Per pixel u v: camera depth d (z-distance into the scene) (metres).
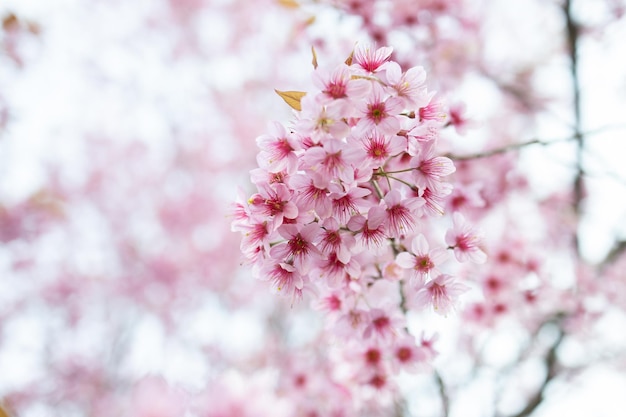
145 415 1.42
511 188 5.09
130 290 9.56
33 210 7.51
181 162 11.71
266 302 9.59
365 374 2.73
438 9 3.91
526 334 5.31
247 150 11.21
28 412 8.16
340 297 2.32
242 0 10.31
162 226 10.67
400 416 4.51
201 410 1.51
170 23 10.78
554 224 5.95
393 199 1.89
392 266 2.22
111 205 10.83
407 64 3.62
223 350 8.82
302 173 1.80
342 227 1.92
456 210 3.06
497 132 7.43
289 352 6.89
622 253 5.70
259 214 1.82
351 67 1.83
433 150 1.92
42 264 8.97
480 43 5.77
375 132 1.83
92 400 8.55
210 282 9.96
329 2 3.64
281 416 1.63
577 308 4.99
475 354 5.85
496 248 3.96
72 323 9.35
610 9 5.62
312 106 1.71
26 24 4.80
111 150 11.44
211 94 11.29
